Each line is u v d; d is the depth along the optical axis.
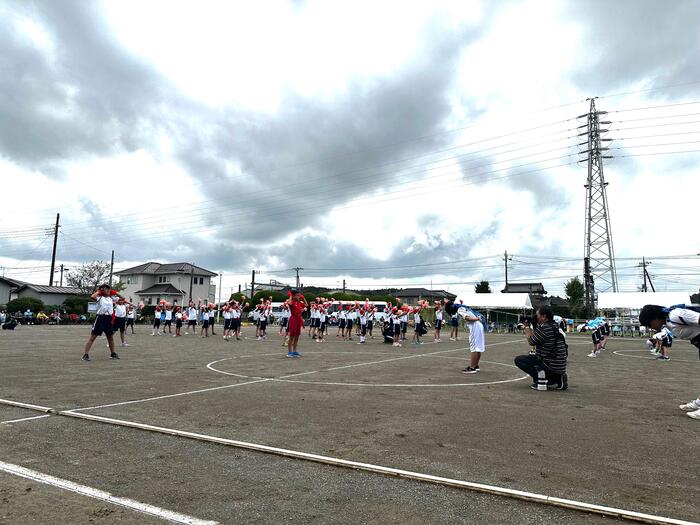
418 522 3.23
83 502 3.53
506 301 46.19
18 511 3.35
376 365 13.02
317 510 3.42
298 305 15.41
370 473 4.23
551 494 3.71
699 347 6.92
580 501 3.57
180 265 75.56
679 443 5.23
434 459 4.58
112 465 4.35
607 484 3.96
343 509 3.44
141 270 74.88
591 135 47.16
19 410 6.55
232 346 19.70
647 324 7.18
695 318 6.62
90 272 67.38
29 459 4.48
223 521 3.23
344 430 5.65
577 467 4.38
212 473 4.18
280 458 4.62
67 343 19.59
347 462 4.42
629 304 41.91
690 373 12.37
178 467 4.32
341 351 18.23
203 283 77.00
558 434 5.57
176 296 70.12
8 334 26.67
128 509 3.41
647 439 5.39
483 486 3.83
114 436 5.30
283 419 6.18
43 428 5.61
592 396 8.32
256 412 6.58
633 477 4.13
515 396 8.19
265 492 3.75
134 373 10.45
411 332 40.34
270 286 95.00
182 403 7.14
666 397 8.30
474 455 4.72
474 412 6.76
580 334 42.94
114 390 8.21
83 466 4.32
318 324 27.34
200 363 12.69
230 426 5.78
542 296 76.56
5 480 3.95
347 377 10.33
